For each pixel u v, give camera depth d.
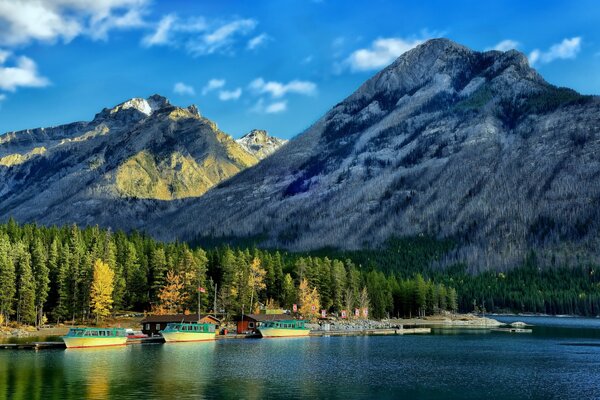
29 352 113.38
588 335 185.62
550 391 79.88
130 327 170.75
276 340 153.88
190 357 109.44
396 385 82.94
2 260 154.75
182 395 72.31
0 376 84.12
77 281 167.75
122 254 196.00
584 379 89.75
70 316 170.50
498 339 166.00
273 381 83.62
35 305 164.38
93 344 123.81
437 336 177.88
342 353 121.50
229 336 157.50
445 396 75.88
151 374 87.44
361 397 74.12
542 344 149.50
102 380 81.62
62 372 88.06
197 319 158.00
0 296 153.25
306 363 103.62
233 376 87.12
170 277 184.25
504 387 82.56
